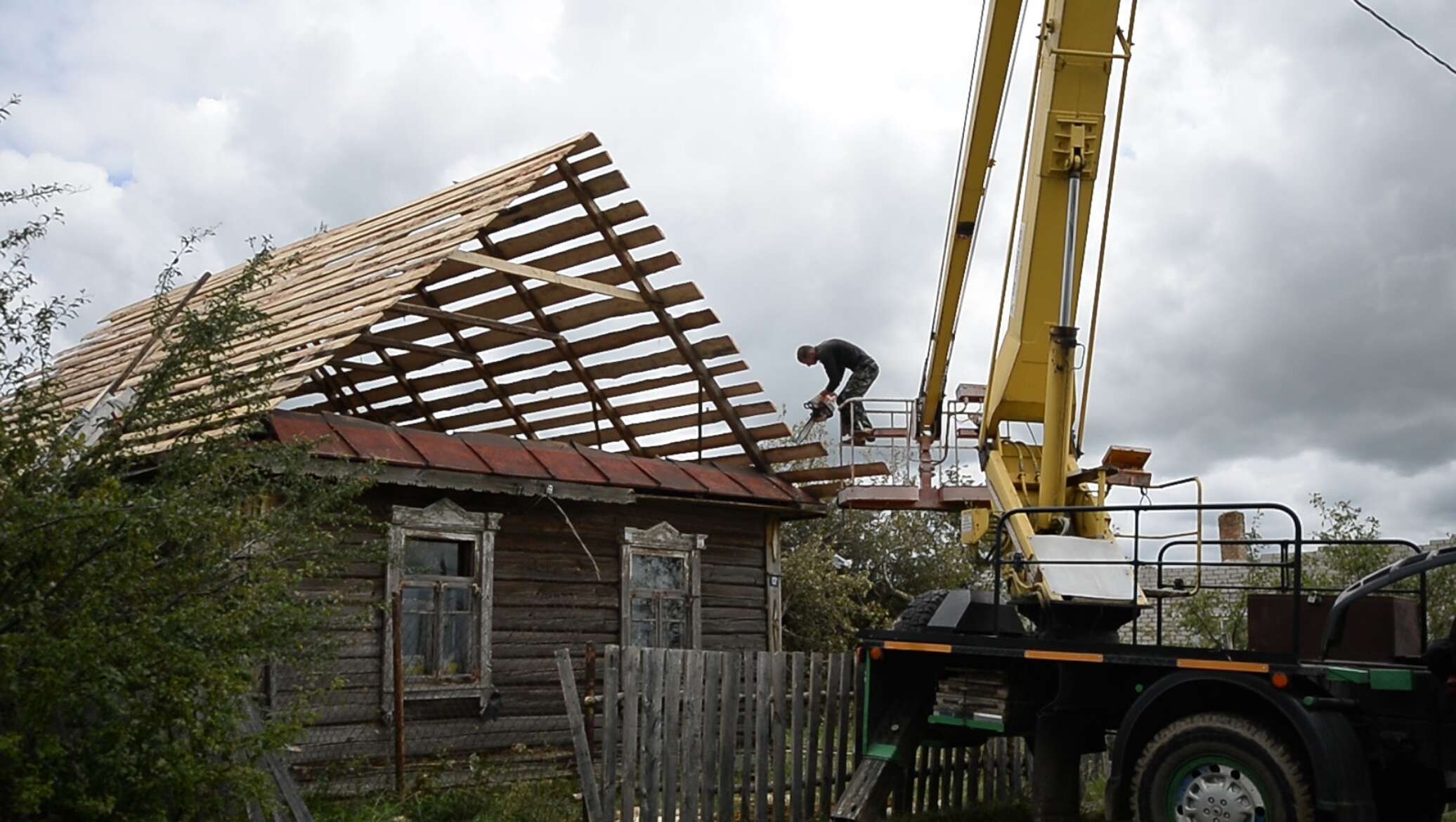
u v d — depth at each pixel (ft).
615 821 29.37
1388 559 48.37
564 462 42.55
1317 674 25.82
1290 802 25.67
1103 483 34.30
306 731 34.55
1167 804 27.43
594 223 43.91
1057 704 31.04
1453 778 26.22
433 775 36.14
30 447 22.84
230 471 26.03
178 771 21.85
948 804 38.32
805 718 35.04
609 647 29.89
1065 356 33.81
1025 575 34.42
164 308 27.91
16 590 21.57
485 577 40.42
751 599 49.06
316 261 45.68
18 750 20.77
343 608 33.24
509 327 44.70
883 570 90.17
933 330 41.34
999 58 37.96
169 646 21.49
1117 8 33.96
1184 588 32.48
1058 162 34.30
